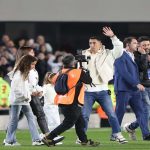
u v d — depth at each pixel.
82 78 29.03
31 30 54.94
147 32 56.97
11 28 54.50
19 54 30.41
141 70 33.38
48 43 54.44
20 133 37.47
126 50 32.84
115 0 54.22
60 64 47.47
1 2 52.78
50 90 32.59
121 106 32.53
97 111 43.94
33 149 28.73
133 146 30.25
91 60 31.19
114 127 31.22
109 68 31.28
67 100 28.98
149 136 32.75
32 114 30.72
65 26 56.66
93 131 39.25
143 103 33.59
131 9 54.44
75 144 30.88
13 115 30.48
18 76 29.95
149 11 54.59
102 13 54.12
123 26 56.91
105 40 55.84
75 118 29.14
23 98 30.11
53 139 29.80
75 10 53.78
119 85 32.44
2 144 31.28
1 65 44.34
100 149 28.91
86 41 56.94
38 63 45.03
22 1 53.03
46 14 53.44
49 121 32.59
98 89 31.16
